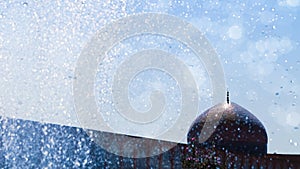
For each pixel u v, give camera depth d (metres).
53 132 4.67
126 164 5.14
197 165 5.48
